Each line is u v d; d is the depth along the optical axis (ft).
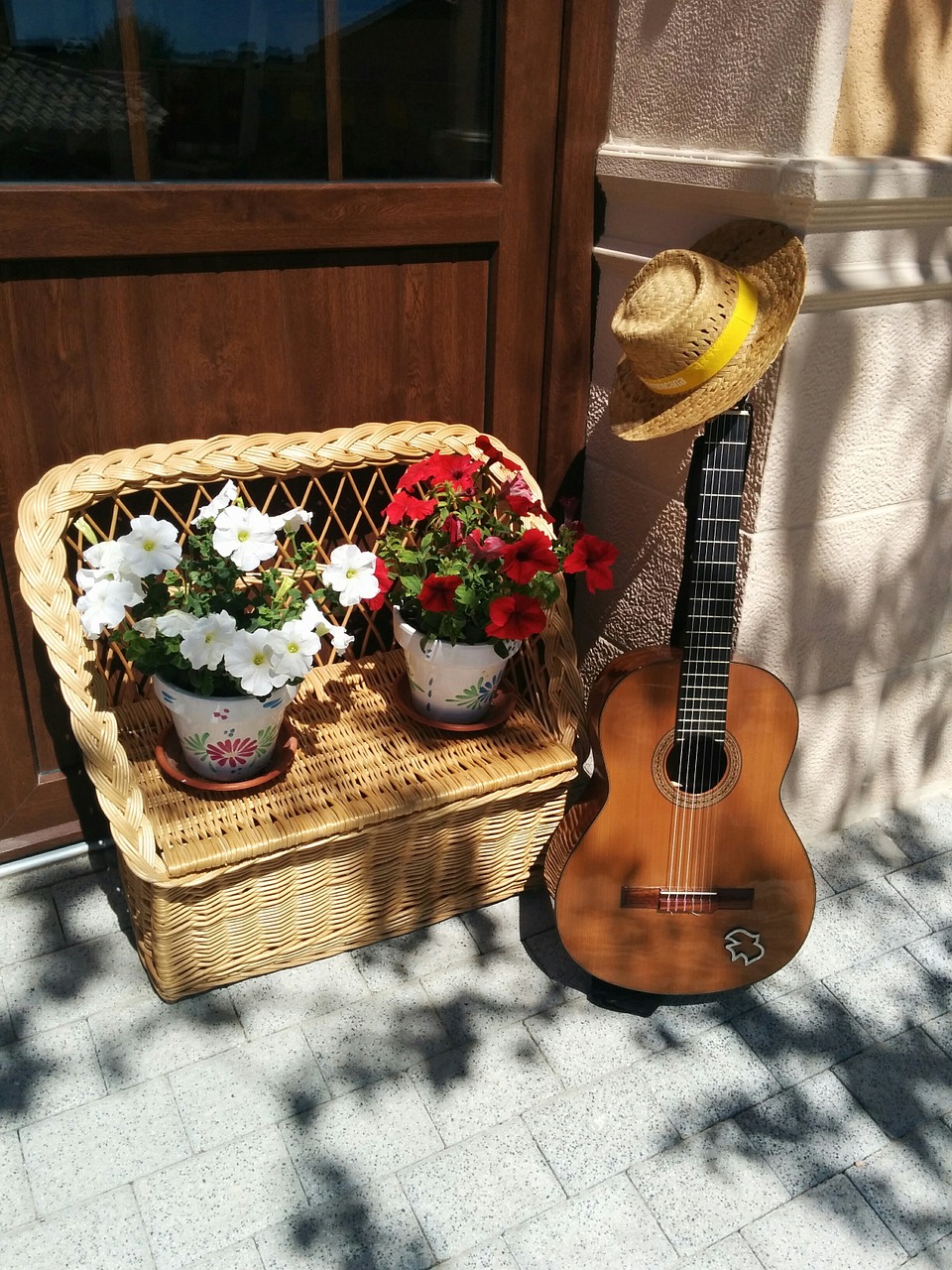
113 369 6.58
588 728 6.64
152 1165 5.67
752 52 6.11
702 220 6.68
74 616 6.15
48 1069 6.15
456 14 6.65
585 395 8.11
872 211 6.03
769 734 6.38
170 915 6.05
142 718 7.22
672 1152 5.89
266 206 6.48
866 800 8.57
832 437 6.72
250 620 6.47
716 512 6.05
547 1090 6.20
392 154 6.82
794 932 6.72
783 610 7.18
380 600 7.00
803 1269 5.35
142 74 5.95
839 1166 5.87
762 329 5.87
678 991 6.72
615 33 7.07
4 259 5.97
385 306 7.23
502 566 6.73
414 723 7.33
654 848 6.46
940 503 7.51
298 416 7.30
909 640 8.00
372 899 6.90
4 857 7.57
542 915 7.49
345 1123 5.94
